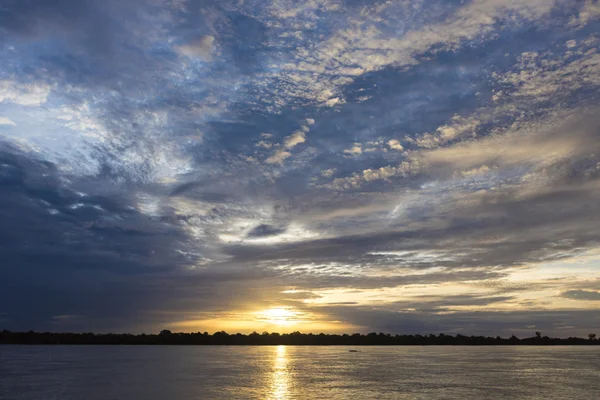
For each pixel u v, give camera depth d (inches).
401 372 4269.2
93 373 4025.6
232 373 4136.3
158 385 3154.5
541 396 2664.9
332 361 6328.7
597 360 6496.1
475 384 3233.3
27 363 5354.3
